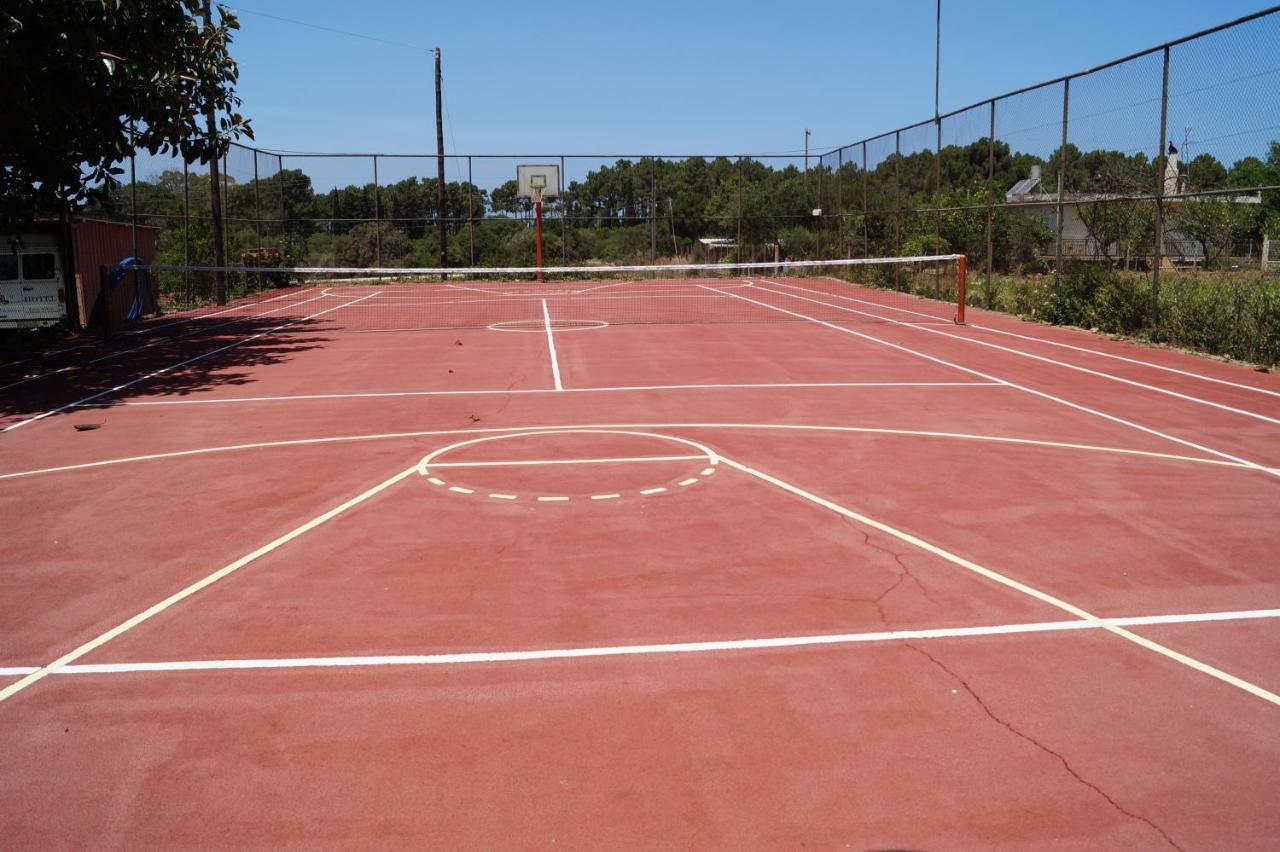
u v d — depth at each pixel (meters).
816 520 7.75
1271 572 6.60
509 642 5.56
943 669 5.19
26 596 6.36
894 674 5.14
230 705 4.88
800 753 4.38
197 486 8.98
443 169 41.56
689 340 20.00
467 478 9.09
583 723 4.66
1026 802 4.01
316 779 4.23
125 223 27.55
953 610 5.96
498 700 4.90
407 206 46.81
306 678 5.16
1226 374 15.12
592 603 6.10
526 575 6.59
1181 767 4.26
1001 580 6.46
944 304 28.11
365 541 7.33
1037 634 5.63
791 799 4.04
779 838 3.79
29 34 14.98
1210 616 5.88
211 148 19.17
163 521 7.94
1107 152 20.42
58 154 17.77
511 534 7.45
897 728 4.59
